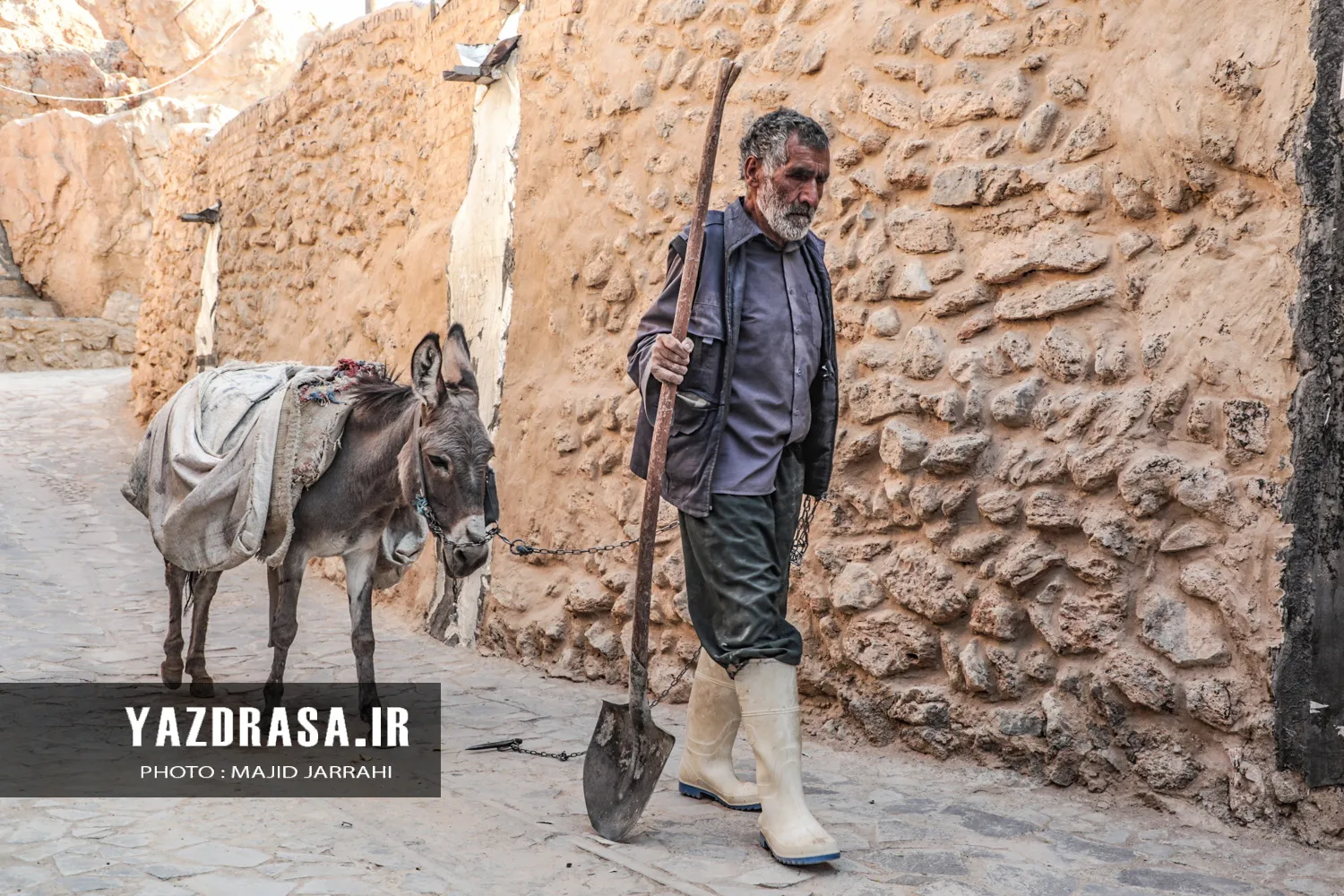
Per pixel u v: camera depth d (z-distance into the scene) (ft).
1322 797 11.58
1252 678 12.13
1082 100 14.56
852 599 15.70
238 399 17.84
